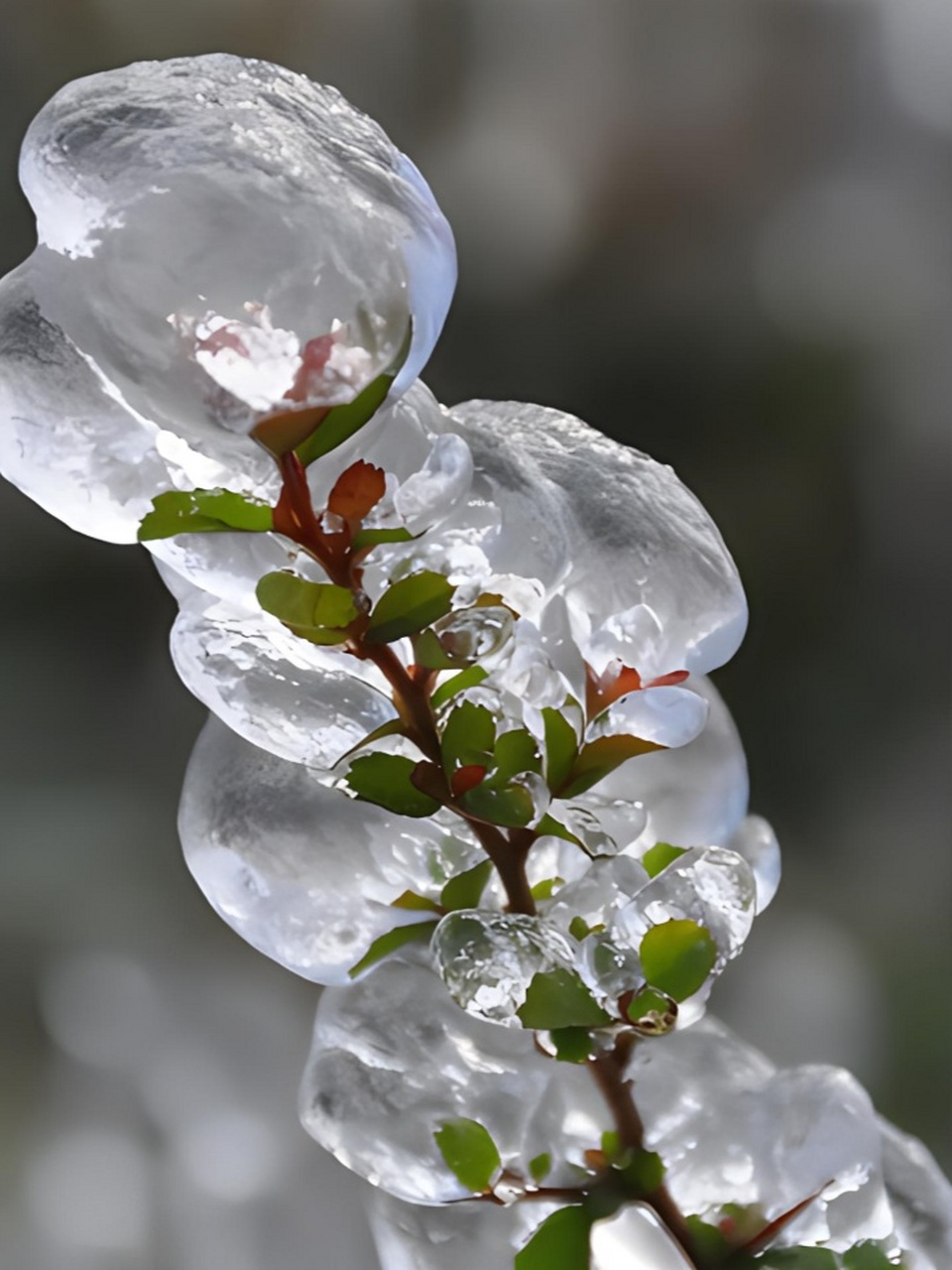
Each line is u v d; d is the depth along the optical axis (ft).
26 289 1.34
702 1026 1.45
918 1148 1.44
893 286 7.07
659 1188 1.37
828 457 6.81
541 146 7.21
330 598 1.32
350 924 1.41
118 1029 4.60
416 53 7.15
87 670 6.47
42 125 1.33
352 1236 3.67
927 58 7.11
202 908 5.28
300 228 1.30
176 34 6.96
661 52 7.19
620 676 1.38
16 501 6.60
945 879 5.51
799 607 6.56
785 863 5.76
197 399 1.31
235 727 1.38
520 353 7.04
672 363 7.00
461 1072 1.41
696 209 7.18
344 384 1.31
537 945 1.33
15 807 5.91
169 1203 4.02
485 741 1.34
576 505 1.41
